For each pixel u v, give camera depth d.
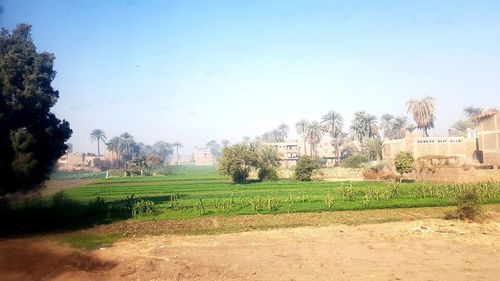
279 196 36.75
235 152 60.38
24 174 21.77
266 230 21.19
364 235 19.12
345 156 113.00
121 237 20.06
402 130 100.19
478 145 63.28
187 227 22.73
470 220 22.14
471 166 52.28
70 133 26.80
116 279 12.75
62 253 16.33
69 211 26.14
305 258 14.96
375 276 12.55
